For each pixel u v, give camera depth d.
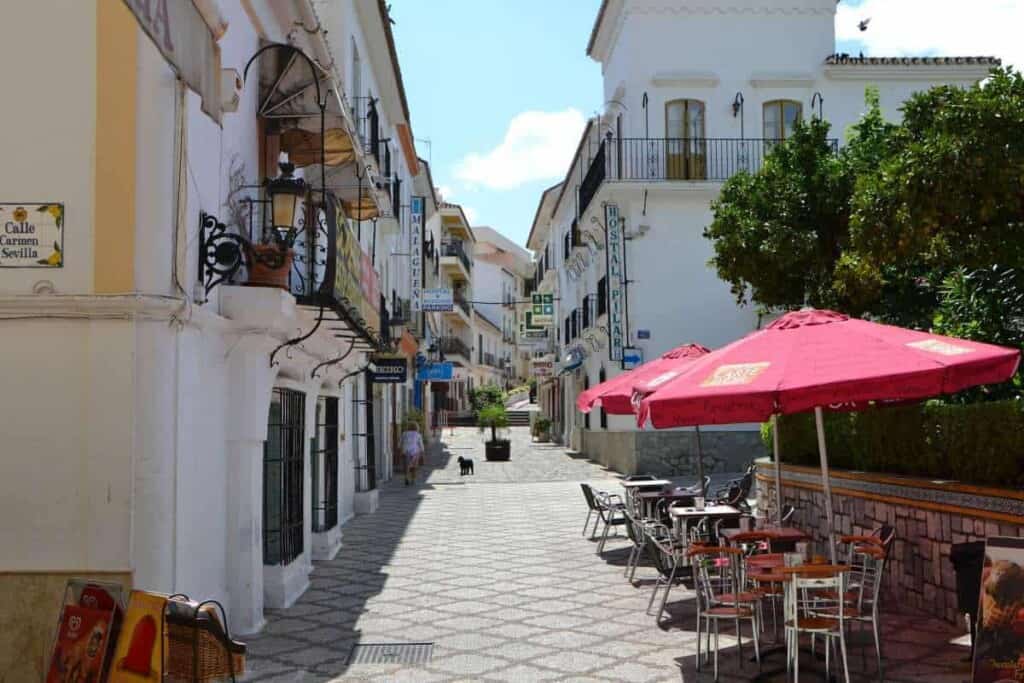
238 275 7.84
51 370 5.91
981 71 22.59
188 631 4.21
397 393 27.92
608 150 22.25
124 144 6.02
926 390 5.59
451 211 49.88
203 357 6.86
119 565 5.80
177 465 6.11
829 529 6.91
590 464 28.06
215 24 5.07
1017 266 6.90
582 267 30.20
